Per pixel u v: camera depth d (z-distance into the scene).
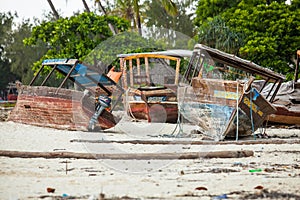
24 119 31.69
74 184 13.40
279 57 62.66
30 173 14.91
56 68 31.33
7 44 116.75
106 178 14.20
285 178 14.29
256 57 61.41
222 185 13.27
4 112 48.41
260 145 22.38
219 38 64.31
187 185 13.27
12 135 25.25
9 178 14.13
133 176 14.54
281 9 62.75
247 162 17.25
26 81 106.12
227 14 66.69
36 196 12.05
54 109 29.23
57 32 54.59
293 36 62.22
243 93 24.02
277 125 32.47
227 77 31.25
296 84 33.69
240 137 24.98
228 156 18.27
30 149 20.30
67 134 25.70
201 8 72.81
